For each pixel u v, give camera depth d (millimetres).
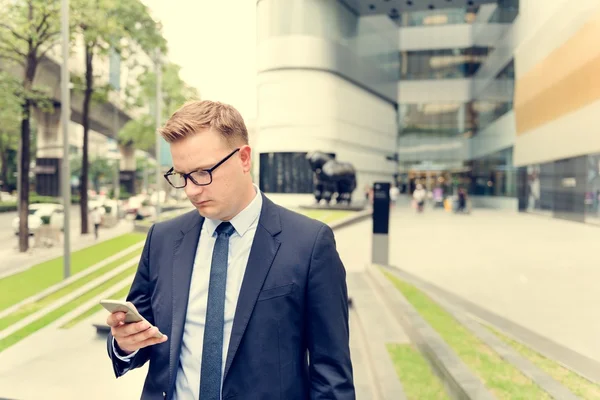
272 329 1210
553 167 24234
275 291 1224
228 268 1285
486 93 37531
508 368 3523
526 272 8922
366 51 35312
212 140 1172
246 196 1292
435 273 8836
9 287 8453
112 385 3994
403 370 3867
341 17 31438
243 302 1215
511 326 5258
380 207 9711
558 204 23562
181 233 1386
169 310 1306
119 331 1125
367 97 35969
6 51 12695
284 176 29281
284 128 29344
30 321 5840
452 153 42438
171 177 1253
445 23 41031
